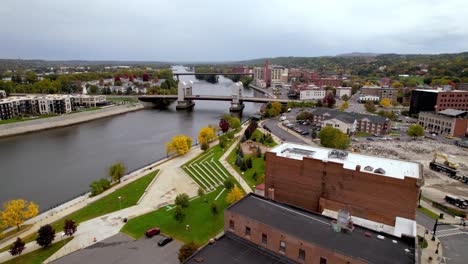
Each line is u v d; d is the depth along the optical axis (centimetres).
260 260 4591
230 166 11394
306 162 6594
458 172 10794
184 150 12862
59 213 7994
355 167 6338
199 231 6888
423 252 6153
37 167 12025
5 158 13175
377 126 16775
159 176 10506
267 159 7112
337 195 6353
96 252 6125
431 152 13362
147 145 15400
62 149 14600
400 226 5484
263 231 4800
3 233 7025
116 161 12794
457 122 16125
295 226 4772
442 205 8175
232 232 5238
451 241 6575
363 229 4731
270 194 6931
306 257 4388
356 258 3953
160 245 6300
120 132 18400
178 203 7531
